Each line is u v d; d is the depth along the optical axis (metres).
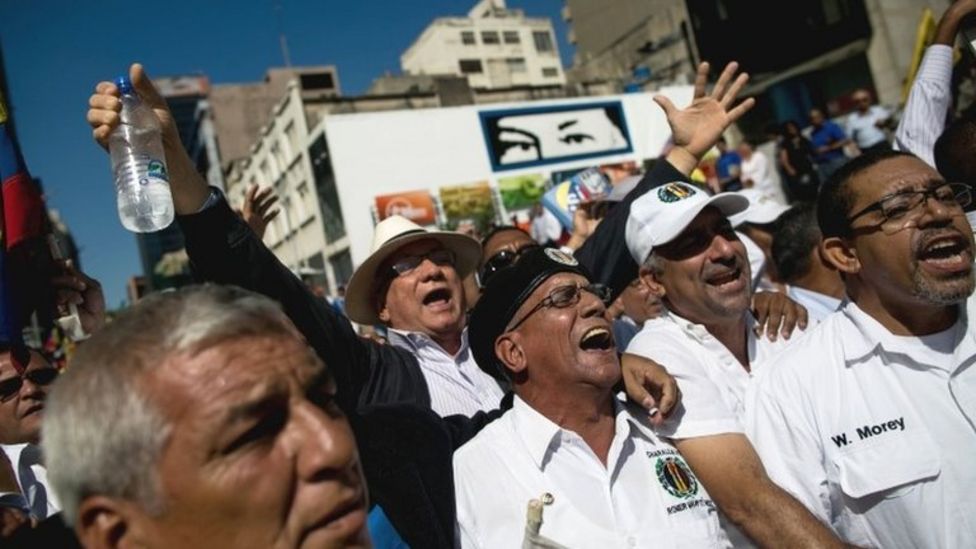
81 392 1.10
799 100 30.89
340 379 2.38
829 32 29.50
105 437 1.06
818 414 2.16
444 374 3.30
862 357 2.16
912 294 2.06
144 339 1.11
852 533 2.13
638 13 36.97
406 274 3.44
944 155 2.71
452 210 27.41
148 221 1.93
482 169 28.34
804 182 13.96
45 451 1.13
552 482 2.04
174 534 1.06
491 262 3.77
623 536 1.97
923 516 2.00
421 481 1.96
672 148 3.08
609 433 2.18
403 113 27.66
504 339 2.24
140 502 1.05
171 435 1.05
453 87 34.09
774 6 30.80
